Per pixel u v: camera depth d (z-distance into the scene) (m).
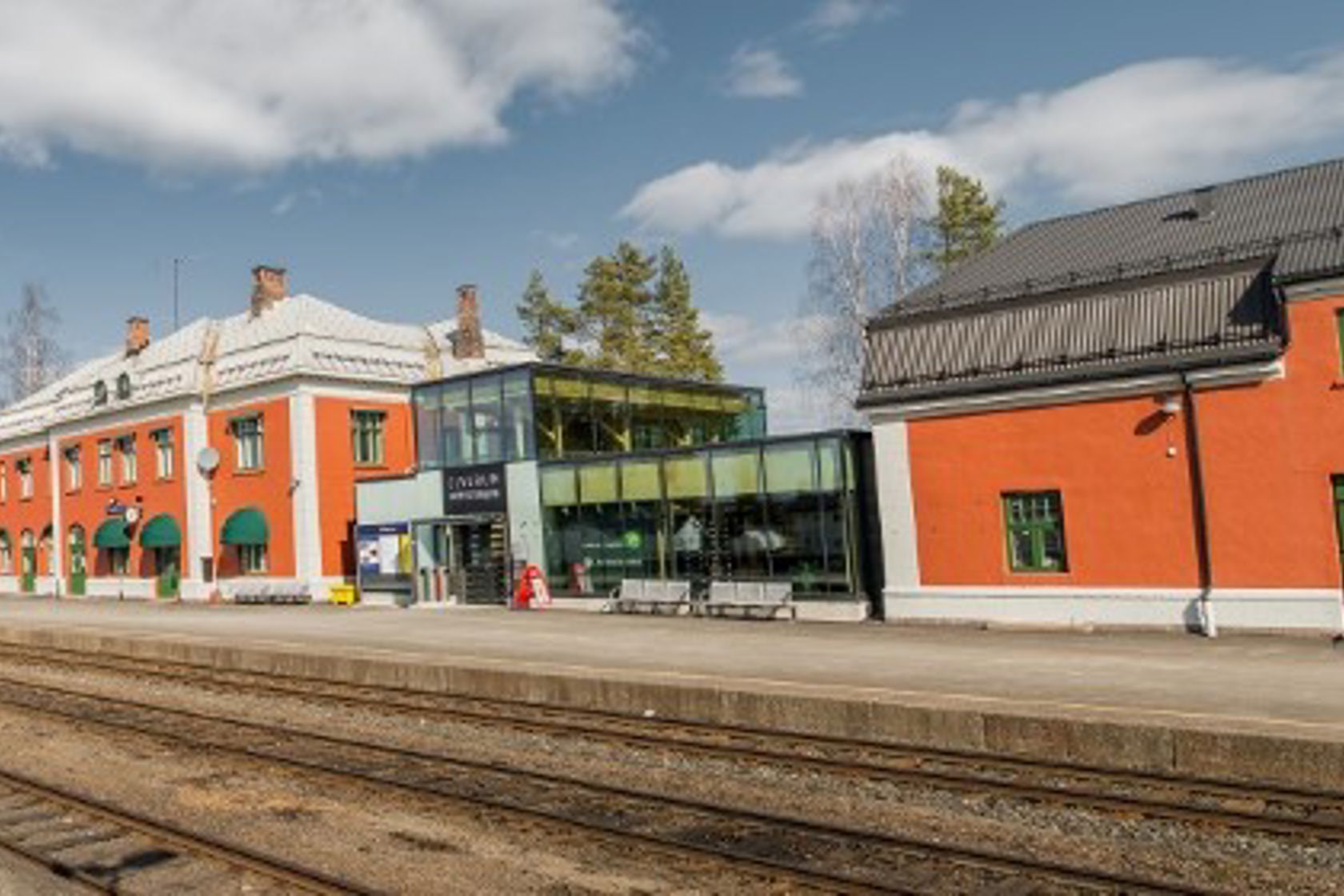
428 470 35.22
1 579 57.56
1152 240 24.59
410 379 43.62
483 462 34.03
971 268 27.53
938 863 9.41
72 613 39.38
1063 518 22.91
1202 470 21.22
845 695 14.98
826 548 26.36
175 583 45.31
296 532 40.16
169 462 45.56
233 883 9.62
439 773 13.43
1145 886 8.51
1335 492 19.94
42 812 12.24
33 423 55.38
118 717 18.66
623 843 10.12
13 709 19.70
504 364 48.38
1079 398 22.72
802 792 12.01
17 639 32.03
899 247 40.81
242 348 43.31
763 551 27.48
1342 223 21.34
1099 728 12.62
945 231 43.06
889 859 9.55
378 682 20.95
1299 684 14.89
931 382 24.73
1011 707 13.75
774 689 15.75
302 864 10.14
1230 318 21.20
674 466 29.23
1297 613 20.06
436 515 34.97
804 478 26.73
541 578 31.88
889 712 14.26
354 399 41.88
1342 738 11.30
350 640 25.20
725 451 28.22
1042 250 26.84
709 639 22.80
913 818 10.87
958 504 24.33
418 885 9.38
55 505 52.38
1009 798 11.30
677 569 29.20
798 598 26.67
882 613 25.97
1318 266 20.20
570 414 34.28
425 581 35.31
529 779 12.85
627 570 30.22
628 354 55.38
